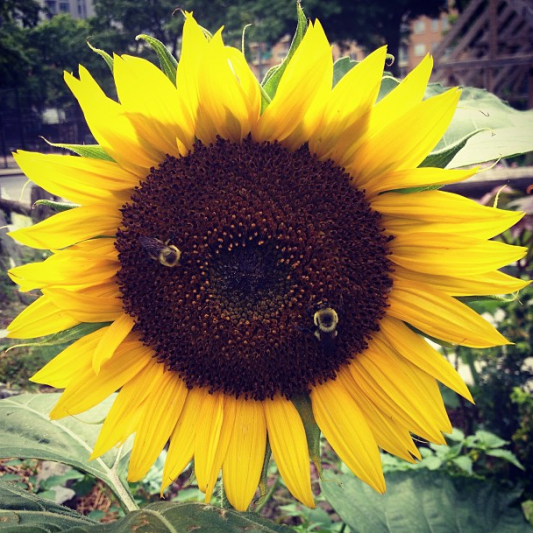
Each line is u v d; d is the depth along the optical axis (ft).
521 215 0.65
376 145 0.66
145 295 0.70
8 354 2.04
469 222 0.66
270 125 0.67
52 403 0.84
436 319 0.68
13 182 3.44
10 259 2.84
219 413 0.71
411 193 0.68
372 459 0.69
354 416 0.71
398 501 1.05
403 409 0.70
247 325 0.71
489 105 0.79
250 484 0.69
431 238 0.68
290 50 0.64
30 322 0.68
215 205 0.68
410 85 0.64
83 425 0.82
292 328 0.71
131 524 0.53
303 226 0.69
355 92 0.64
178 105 0.65
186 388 0.72
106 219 0.68
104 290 0.70
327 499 1.03
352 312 0.70
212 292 0.71
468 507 1.04
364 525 1.00
